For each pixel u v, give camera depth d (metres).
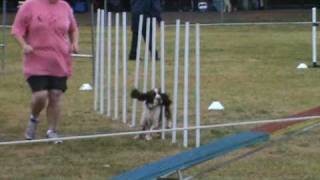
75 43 9.73
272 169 8.40
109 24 11.70
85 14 49.28
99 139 10.06
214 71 18.62
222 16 42.66
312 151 9.35
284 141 9.66
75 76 17.78
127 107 12.70
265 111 12.62
